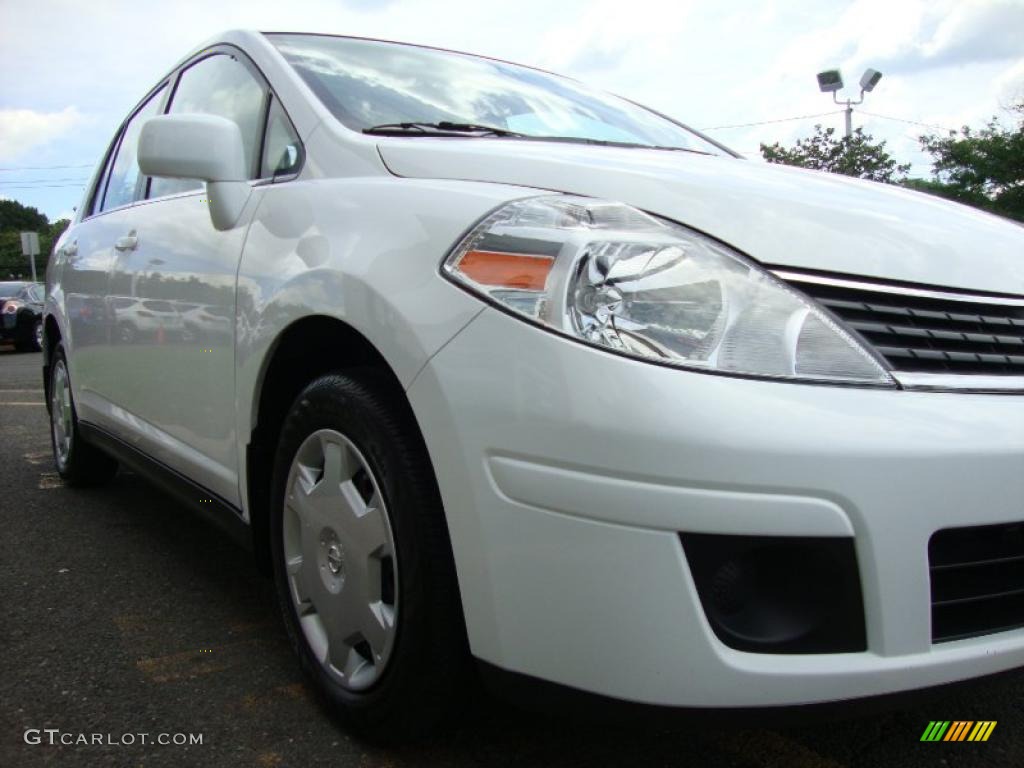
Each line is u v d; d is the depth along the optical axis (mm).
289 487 2020
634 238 1536
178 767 1767
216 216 2344
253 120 2514
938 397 1495
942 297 1666
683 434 1340
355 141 2117
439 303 1578
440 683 1658
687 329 1437
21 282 17828
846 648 1422
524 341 1460
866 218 1775
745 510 1342
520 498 1445
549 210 1588
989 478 1462
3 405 7320
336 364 2078
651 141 2838
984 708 2084
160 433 2779
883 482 1385
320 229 1942
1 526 3475
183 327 2512
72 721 1945
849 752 1884
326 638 1949
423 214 1720
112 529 3445
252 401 2129
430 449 1561
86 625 2490
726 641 1398
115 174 3729
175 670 2209
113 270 3125
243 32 2764
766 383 1411
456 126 2354
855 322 1556
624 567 1370
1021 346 1687
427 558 1620
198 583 2842
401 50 2854
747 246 1608
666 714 1399
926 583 1429
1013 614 1590
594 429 1373
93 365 3414
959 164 25547
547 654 1456
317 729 1920
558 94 2990
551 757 1822
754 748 1890
